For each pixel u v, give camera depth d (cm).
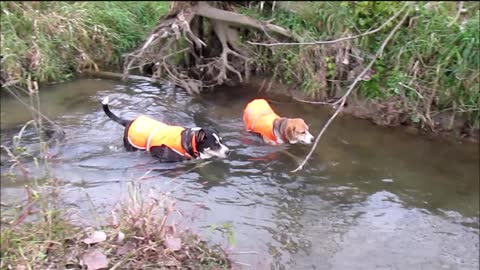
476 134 625
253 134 601
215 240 419
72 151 545
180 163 536
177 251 380
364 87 657
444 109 628
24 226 394
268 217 466
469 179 550
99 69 761
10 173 463
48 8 801
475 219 491
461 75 601
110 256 365
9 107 638
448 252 448
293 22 704
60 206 434
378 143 605
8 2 778
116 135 582
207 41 798
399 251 443
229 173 528
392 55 649
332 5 698
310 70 677
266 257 411
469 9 688
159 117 627
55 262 357
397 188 528
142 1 905
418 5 669
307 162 555
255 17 721
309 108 676
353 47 661
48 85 701
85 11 791
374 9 681
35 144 554
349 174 544
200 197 484
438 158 584
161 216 421
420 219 485
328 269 412
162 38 722
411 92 621
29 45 721
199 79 748
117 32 800
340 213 483
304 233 451
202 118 635
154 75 721
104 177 503
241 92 713
